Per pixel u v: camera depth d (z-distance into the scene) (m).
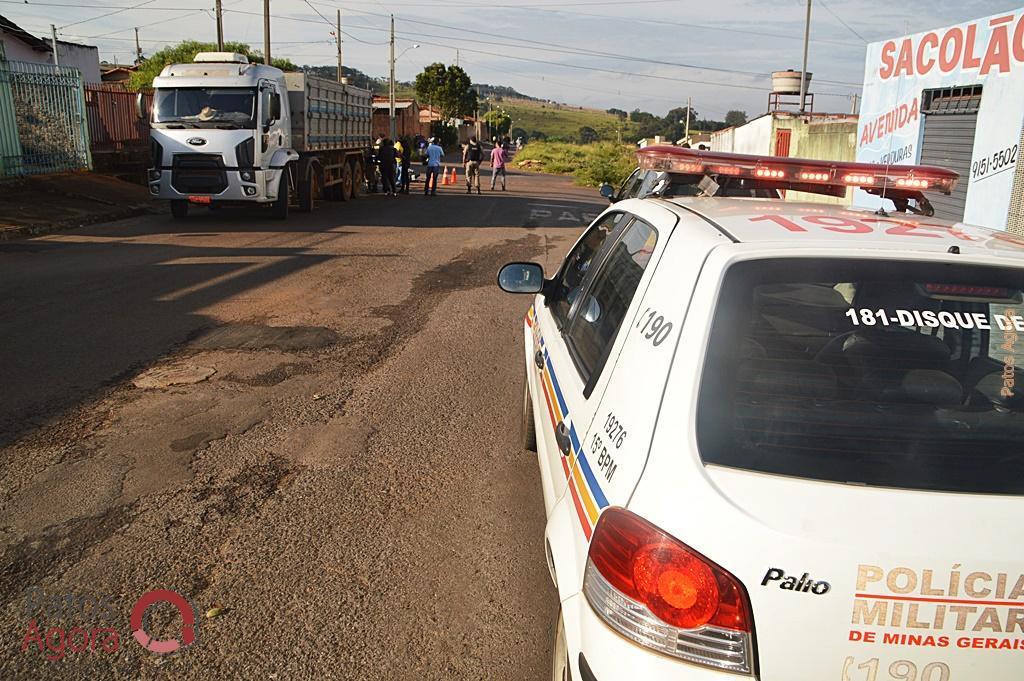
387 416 5.66
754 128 31.66
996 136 11.14
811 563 1.74
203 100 16.03
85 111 20.30
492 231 16.83
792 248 2.22
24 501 4.25
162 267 11.13
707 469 1.86
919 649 1.76
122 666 2.99
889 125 14.77
